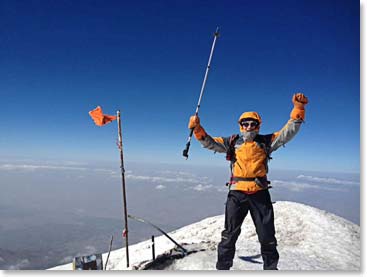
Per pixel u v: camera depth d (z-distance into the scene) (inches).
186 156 133.6
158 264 177.6
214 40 134.6
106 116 174.6
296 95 122.1
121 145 179.2
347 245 300.8
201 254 183.0
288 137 124.5
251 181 127.6
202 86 133.9
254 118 129.4
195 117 131.0
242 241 269.4
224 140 136.9
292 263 201.9
